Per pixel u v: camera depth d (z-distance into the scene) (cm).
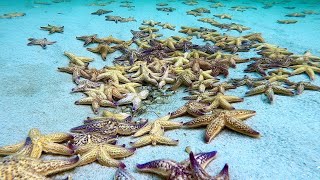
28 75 99
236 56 110
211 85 87
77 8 211
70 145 56
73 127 70
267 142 63
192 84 87
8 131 68
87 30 152
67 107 79
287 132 66
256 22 172
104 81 93
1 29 152
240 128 63
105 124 65
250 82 88
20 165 44
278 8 216
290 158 58
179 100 84
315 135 65
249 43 127
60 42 132
